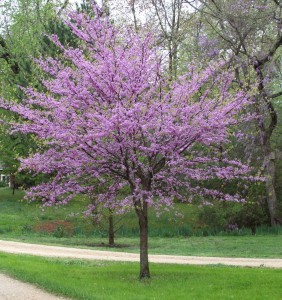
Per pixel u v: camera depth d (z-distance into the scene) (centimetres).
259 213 2536
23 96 1847
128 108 930
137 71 983
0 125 1634
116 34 1035
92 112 945
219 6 2156
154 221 2648
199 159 1046
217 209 2541
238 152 2241
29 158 983
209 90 1030
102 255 1612
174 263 1353
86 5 1636
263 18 2102
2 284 945
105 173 1024
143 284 938
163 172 1029
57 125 955
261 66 2164
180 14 2638
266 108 2120
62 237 2269
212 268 1186
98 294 815
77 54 1010
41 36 2348
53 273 1062
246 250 1809
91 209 1109
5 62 2981
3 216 2612
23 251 1631
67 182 1025
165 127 943
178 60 1617
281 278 982
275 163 2636
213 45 2180
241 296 788
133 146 949
